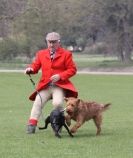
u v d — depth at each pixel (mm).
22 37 68125
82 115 11766
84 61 81625
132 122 15320
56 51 12820
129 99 25250
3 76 48156
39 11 62531
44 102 12859
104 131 13156
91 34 77250
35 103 12836
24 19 63125
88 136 12188
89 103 12008
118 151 10227
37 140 11578
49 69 12727
